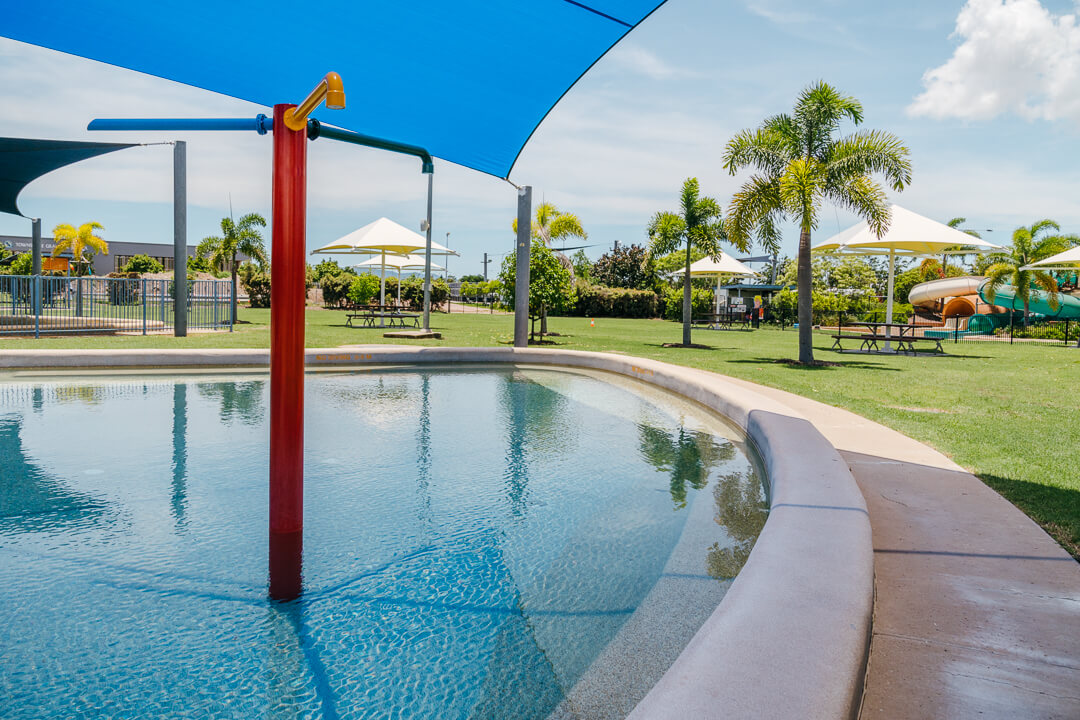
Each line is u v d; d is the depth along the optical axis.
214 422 6.14
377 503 3.88
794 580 2.01
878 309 33.81
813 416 6.12
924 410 6.95
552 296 16.36
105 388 8.13
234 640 2.29
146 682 2.03
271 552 3.08
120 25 4.19
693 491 4.24
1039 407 7.21
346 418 6.65
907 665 1.90
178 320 14.71
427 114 5.56
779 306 33.41
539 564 3.01
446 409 7.27
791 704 1.36
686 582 2.83
